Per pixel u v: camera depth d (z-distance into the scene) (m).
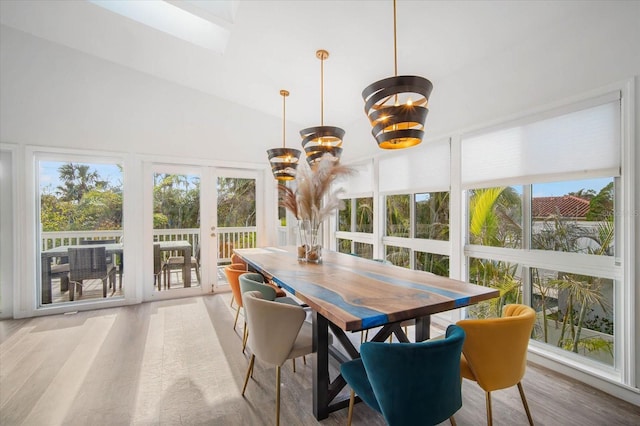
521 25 2.19
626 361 1.87
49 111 3.58
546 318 2.38
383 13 2.24
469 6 2.09
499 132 2.52
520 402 1.91
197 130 4.45
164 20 3.16
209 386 2.11
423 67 2.84
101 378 2.20
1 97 3.37
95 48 3.64
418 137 1.66
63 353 2.59
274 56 3.15
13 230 3.44
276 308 1.65
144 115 4.09
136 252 4.05
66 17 3.14
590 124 1.98
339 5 2.26
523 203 2.47
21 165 3.46
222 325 3.25
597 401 1.89
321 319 1.75
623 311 1.89
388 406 1.15
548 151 2.20
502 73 2.47
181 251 4.43
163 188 4.30
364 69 3.03
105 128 3.87
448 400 1.19
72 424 1.73
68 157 3.73
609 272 1.97
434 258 3.24
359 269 2.37
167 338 2.91
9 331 3.08
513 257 2.51
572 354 2.21
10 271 3.48
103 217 3.93
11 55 3.40
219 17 2.68
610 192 1.97
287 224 5.43
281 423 1.74
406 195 3.61
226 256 4.77
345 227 4.92
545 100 2.19
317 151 2.58
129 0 3.04
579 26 2.00
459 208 2.87
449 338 1.17
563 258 2.21
